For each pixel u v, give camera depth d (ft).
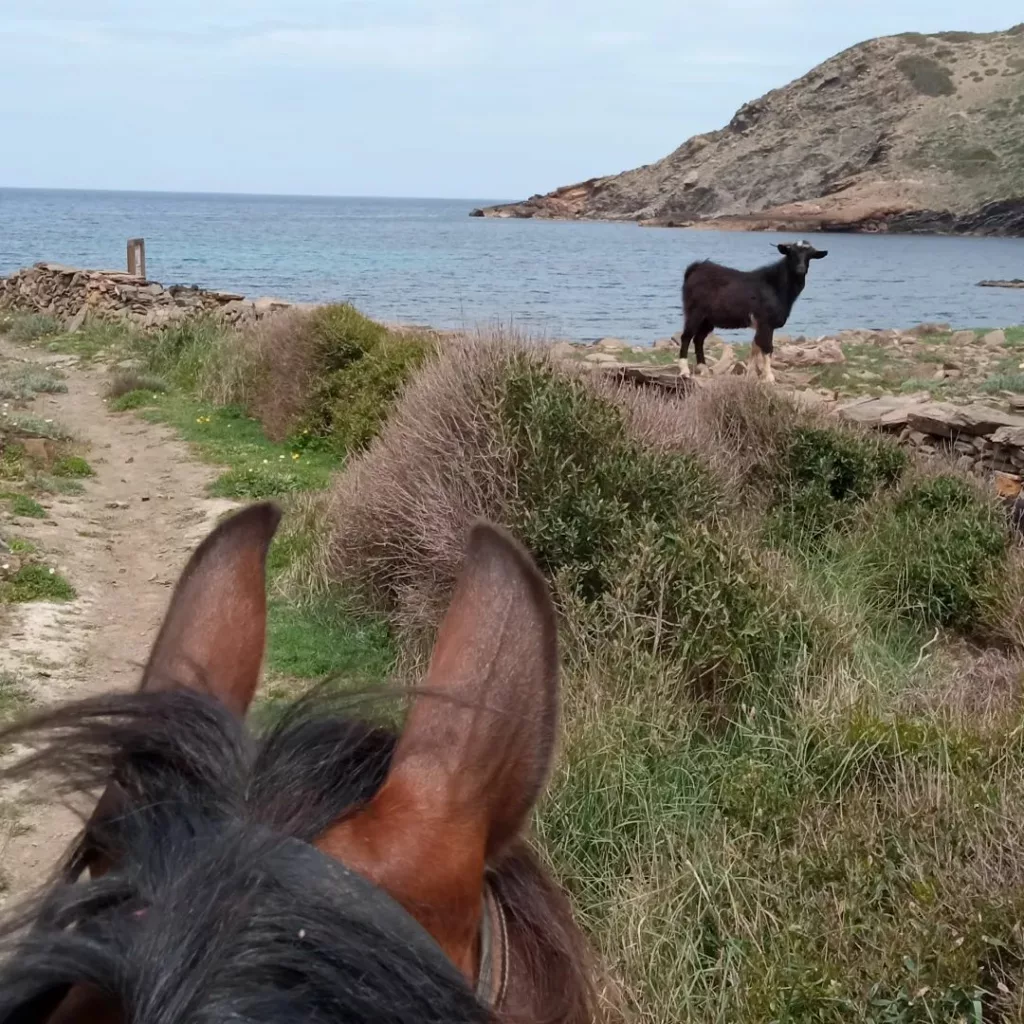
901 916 12.57
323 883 3.71
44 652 21.57
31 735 4.27
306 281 151.64
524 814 4.90
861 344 65.26
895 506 26.40
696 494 22.85
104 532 30.17
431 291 136.87
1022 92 463.42
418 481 22.90
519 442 22.17
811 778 15.96
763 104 553.23
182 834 3.92
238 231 366.43
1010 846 13.61
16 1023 3.29
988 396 44.60
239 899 3.54
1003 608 22.68
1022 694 18.15
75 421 44.68
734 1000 11.93
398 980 3.55
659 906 13.14
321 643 21.98
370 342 40.68
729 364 52.85
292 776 4.44
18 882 13.97
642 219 528.22
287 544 27.22
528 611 5.18
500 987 4.76
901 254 267.59
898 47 531.09
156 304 66.85
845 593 22.99
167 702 4.44
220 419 44.27
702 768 16.47
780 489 27.45
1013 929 12.20
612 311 116.06
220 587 5.84
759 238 372.99
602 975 7.83
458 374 24.21
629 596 19.33
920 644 22.72
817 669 19.02
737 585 19.61
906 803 14.76
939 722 17.43
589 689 17.20
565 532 20.61
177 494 33.78
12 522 29.30
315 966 3.38
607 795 15.07
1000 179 412.16
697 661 18.48
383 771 4.93
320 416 39.68
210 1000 3.22
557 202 602.44
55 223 400.47
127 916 3.57
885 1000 11.39
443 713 4.93
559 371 24.79
